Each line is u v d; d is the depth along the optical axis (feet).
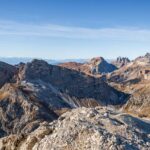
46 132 184.14
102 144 155.63
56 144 165.37
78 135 166.30
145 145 162.91
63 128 176.45
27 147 182.09
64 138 166.40
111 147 153.38
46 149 165.27
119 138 161.38
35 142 181.78
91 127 170.19
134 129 180.45
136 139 167.53
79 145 160.04
